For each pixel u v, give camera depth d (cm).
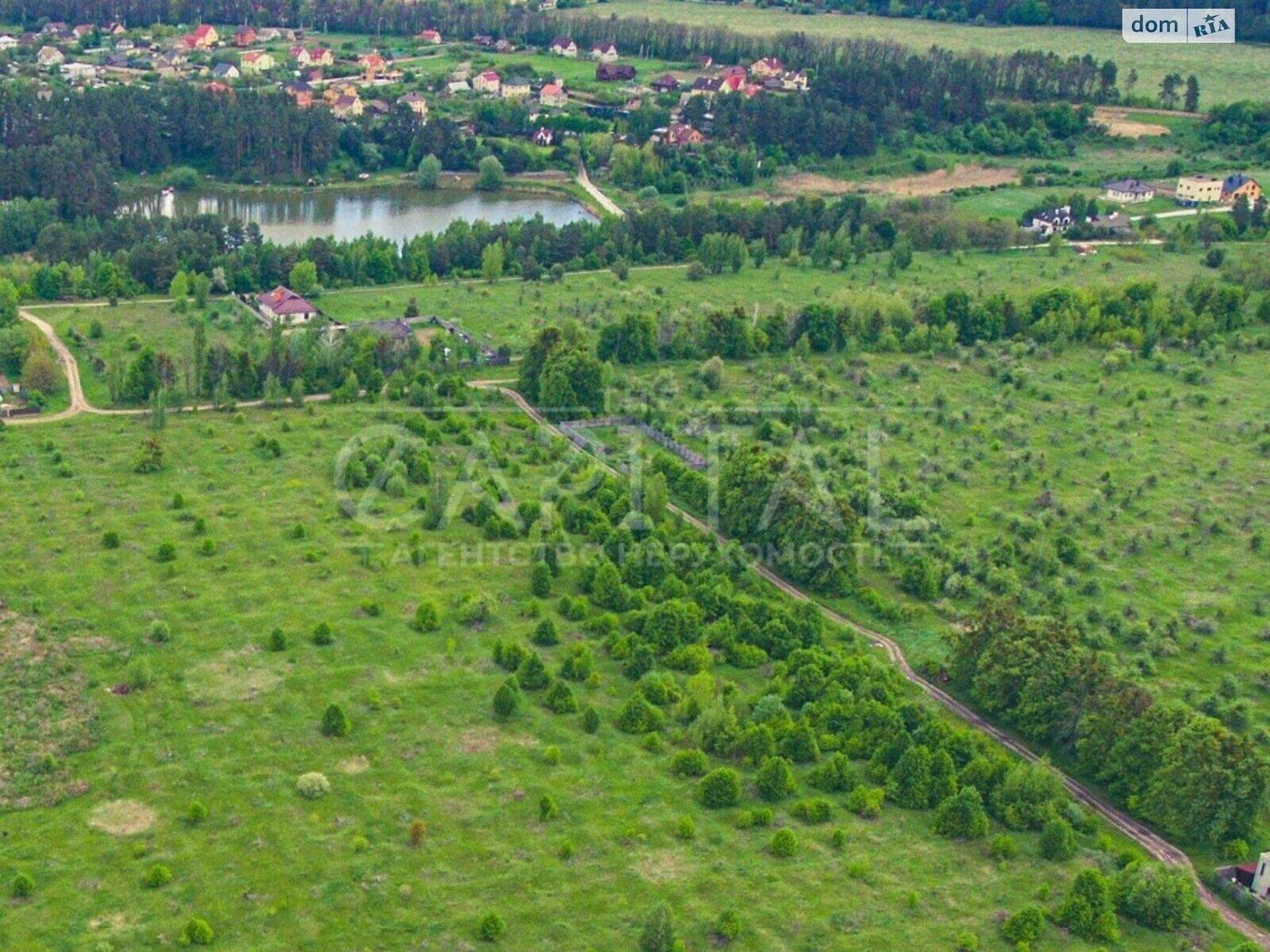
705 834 16225
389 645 19562
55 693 17962
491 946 14375
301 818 16038
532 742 17688
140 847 15325
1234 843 16750
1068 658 18925
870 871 15812
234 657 19038
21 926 14225
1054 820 16438
